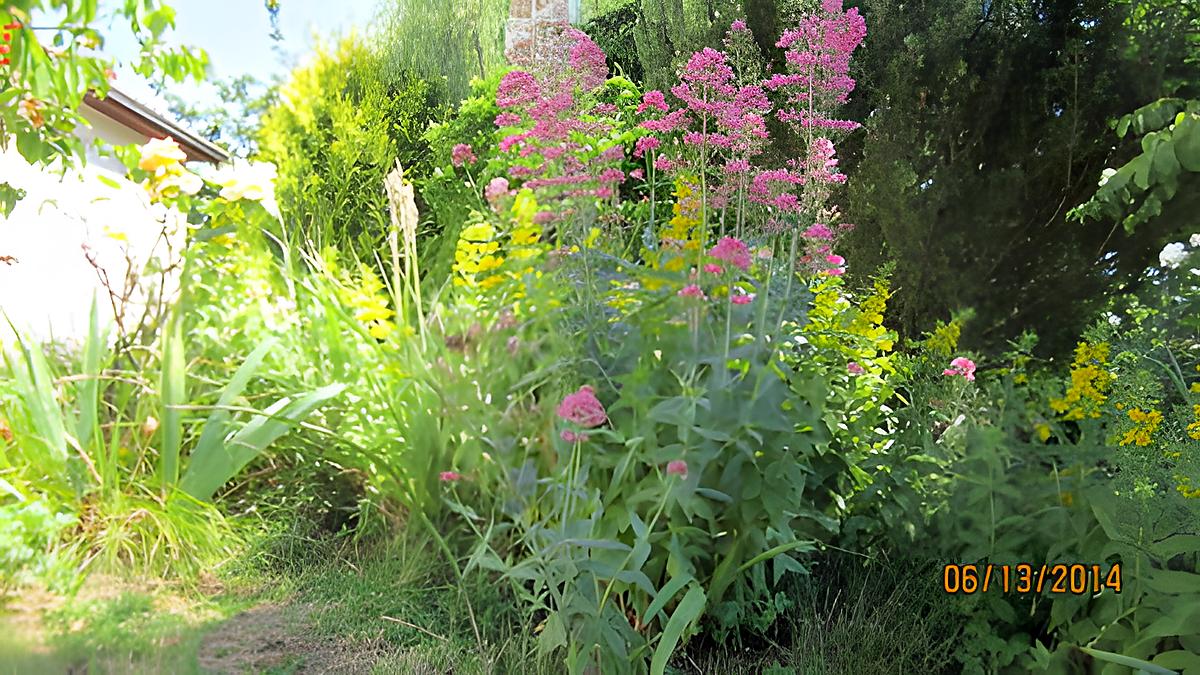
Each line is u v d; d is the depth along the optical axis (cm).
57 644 151
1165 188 274
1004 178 337
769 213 242
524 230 198
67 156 237
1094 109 354
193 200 218
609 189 215
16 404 205
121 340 219
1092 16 359
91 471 196
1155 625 176
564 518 186
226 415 208
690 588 193
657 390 200
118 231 221
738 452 201
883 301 265
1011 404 205
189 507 195
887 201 334
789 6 360
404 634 185
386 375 208
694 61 243
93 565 173
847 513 247
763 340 206
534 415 191
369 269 198
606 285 206
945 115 359
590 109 239
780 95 313
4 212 226
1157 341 225
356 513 208
